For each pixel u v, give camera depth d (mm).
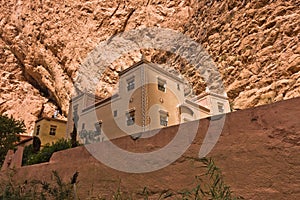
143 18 32469
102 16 34062
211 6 25438
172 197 3455
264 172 2910
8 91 42438
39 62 41188
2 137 19188
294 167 2730
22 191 4625
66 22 36562
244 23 20703
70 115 23906
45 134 25734
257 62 18594
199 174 3352
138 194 3836
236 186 3031
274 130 3010
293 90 15102
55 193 4102
